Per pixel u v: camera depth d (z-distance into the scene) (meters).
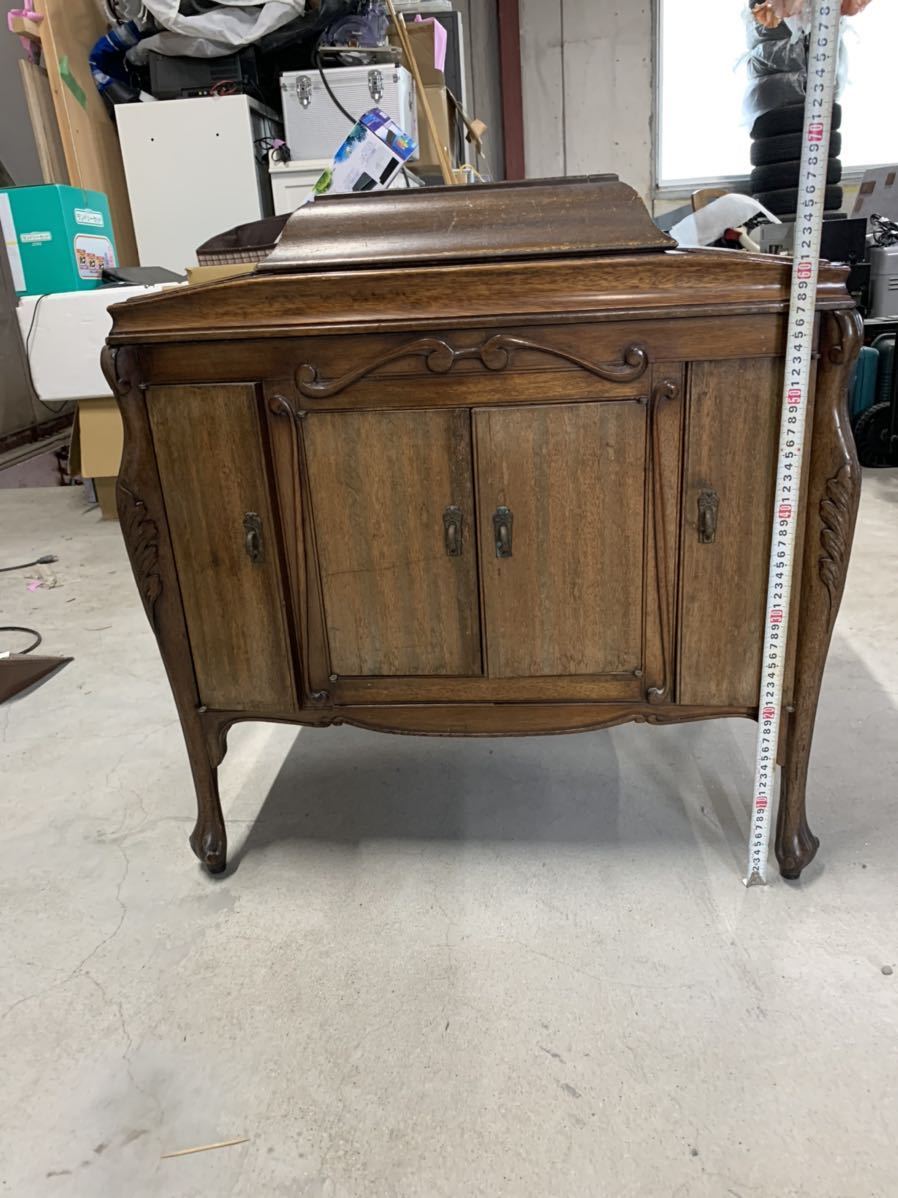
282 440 1.10
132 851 1.39
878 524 2.96
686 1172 0.83
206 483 1.12
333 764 1.64
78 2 3.58
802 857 1.21
